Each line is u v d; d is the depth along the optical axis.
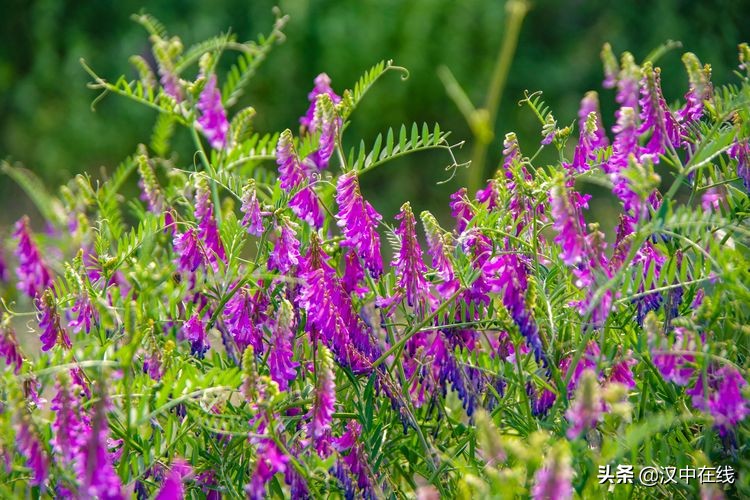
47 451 1.53
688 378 1.55
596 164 1.61
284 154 1.60
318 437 1.55
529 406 1.58
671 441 1.59
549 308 1.58
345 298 1.59
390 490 1.60
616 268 1.57
